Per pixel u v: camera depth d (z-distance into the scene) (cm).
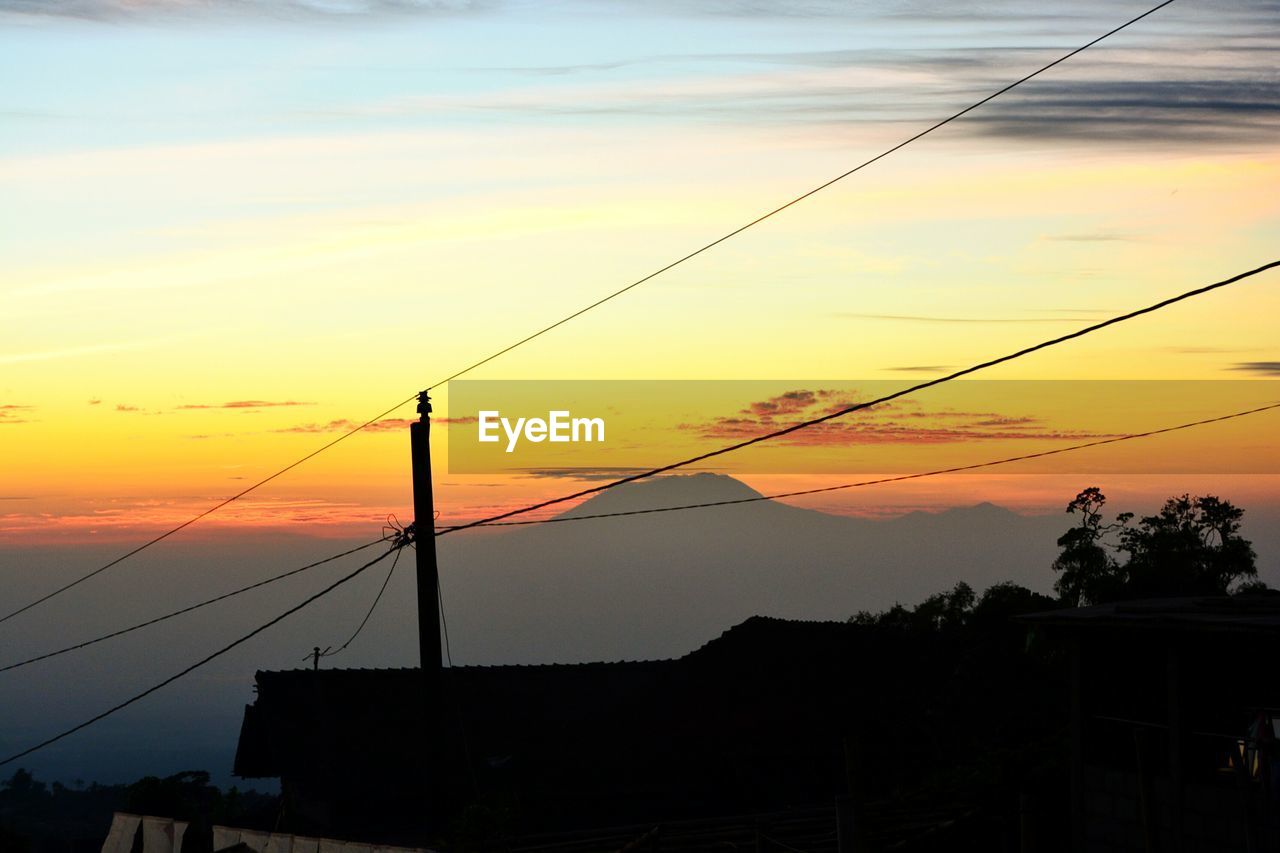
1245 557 2833
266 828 2883
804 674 2834
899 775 2502
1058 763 1711
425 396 1897
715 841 1641
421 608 1839
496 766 2606
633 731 2798
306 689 2830
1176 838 1288
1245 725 1270
